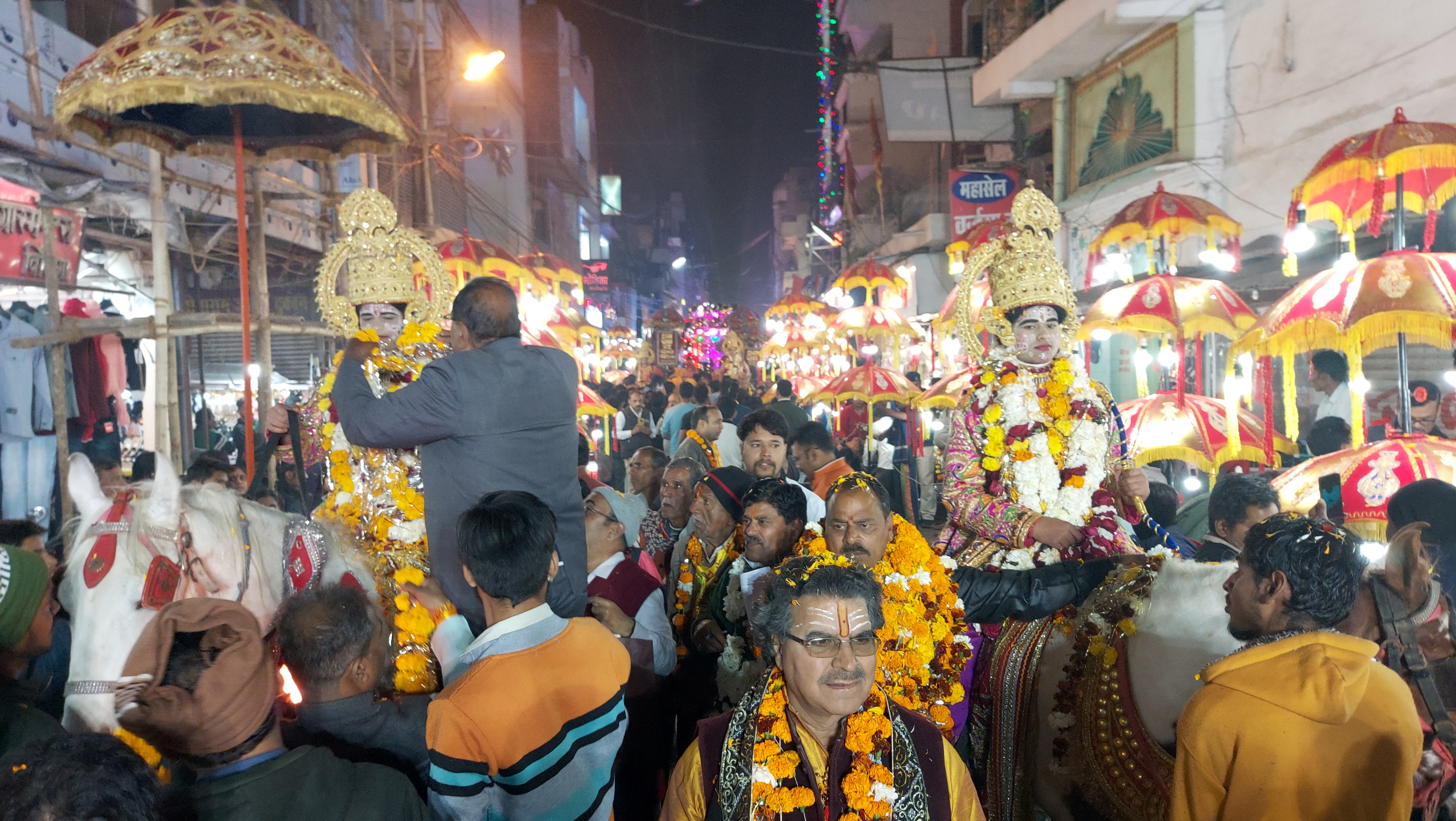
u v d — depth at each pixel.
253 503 3.21
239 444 10.83
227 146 5.16
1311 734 2.16
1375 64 9.41
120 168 7.91
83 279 8.42
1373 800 2.13
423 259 4.02
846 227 30.88
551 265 10.98
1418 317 4.34
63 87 3.69
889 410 12.69
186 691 1.97
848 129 29.94
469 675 2.61
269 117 5.07
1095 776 3.32
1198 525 5.79
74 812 1.60
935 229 21.30
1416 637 2.68
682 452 7.17
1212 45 12.06
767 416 5.48
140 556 2.69
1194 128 12.20
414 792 2.29
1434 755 2.54
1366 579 2.76
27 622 2.65
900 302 22.23
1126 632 3.24
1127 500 3.97
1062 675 3.59
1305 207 5.87
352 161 12.34
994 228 12.52
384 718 2.65
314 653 2.51
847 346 16.69
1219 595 3.13
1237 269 9.84
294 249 11.34
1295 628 2.31
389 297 3.88
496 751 2.54
